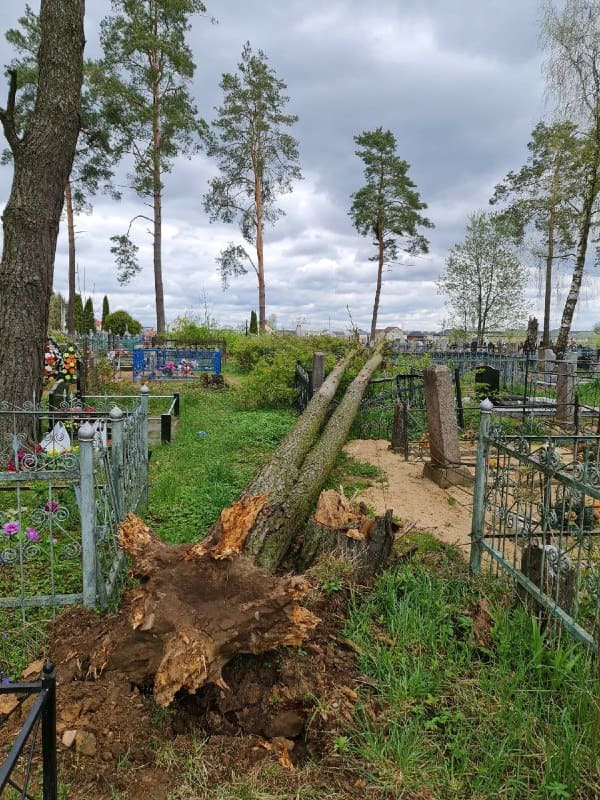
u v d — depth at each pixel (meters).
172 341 22.50
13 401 6.50
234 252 28.98
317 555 3.75
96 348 17.55
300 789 2.09
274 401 11.63
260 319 29.38
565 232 20.14
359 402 8.55
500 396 11.77
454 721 2.42
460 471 6.14
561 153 18.06
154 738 2.32
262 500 2.88
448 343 27.05
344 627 3.09
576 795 2.10
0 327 6.59
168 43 23.44
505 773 2.18
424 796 2.08
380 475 6.60
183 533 4.56
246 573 2.60
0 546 3.98
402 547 4.23
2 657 2.82
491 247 27.98
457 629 3.12
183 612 2.53
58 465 3.25
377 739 2.31
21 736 1.39
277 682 2.65
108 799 2.05
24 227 6.66
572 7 15.77
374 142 30.52
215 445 7.88
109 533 3.52
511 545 4.45
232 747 2.34
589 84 16.25
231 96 26.97
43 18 6.76
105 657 2.57
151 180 24.83
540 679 2.64
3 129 6.54
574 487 2.85
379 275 33.16
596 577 2.78
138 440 5.02
